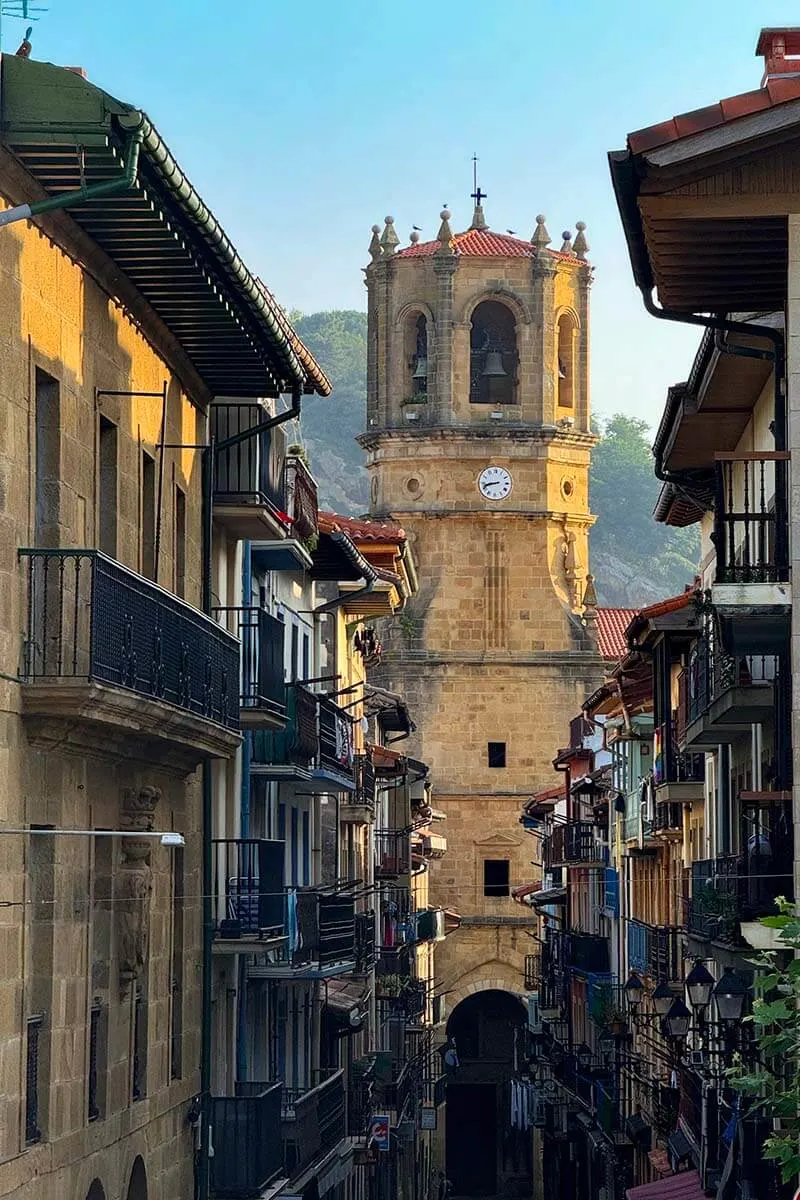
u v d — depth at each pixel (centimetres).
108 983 3116
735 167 2691
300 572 5566
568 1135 9594
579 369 12250
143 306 3275
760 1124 3934
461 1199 12669
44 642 2644
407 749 12119
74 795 2886
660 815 6372
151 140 2578
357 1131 6631
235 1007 4319
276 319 3559
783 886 3294
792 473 2791
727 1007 3928
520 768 12075
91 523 2981
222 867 4272
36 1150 2697
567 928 10162
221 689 3538
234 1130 3884
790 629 3005
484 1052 12800
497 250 12119
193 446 3531
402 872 9031
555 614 12100
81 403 2944
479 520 12094
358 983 6912
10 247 2594
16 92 2522
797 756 2805
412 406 12150
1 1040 2558
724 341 3334
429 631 12119
